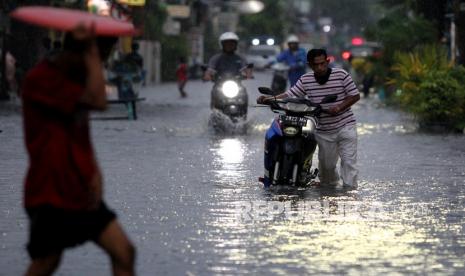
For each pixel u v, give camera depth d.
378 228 18.02
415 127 41.88
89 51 10.76
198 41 140.88
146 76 104.44
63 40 11.20
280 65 50.03
